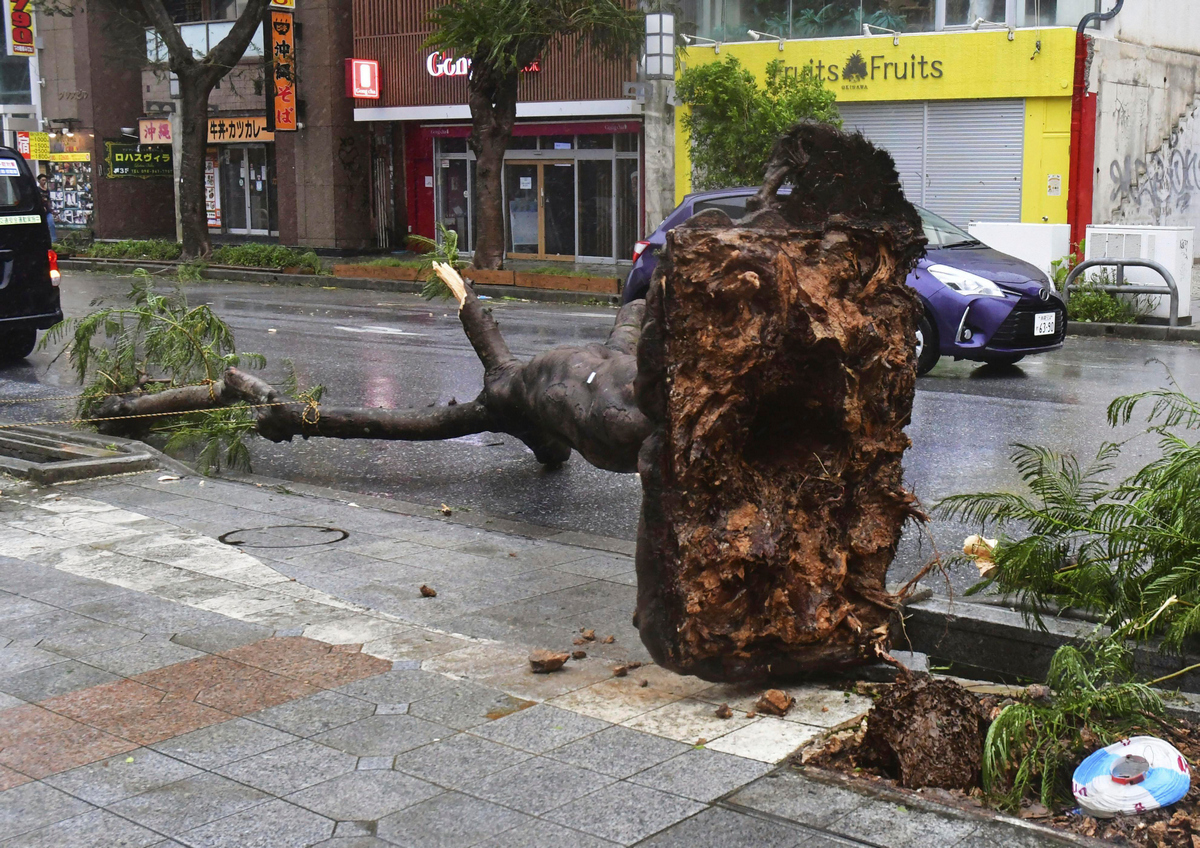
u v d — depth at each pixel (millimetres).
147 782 3555
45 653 4629
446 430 7402
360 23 28797
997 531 6512
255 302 20438
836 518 4219
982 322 11773
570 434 6020
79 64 34594
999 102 21656
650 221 23953
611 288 20922
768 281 3787
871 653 4242
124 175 34844
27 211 13062
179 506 7078
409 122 30000
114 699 4180
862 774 3586
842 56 22922
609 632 4969
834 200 4062
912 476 7941
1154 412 5156
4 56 36656
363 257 29547
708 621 3967
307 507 7133
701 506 3916
